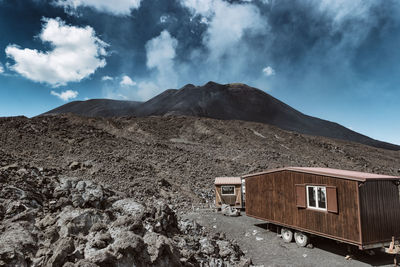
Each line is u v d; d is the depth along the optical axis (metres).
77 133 37.31
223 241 11.86
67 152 27.58
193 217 17.64
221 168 34.97
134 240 6.30
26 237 6.37
